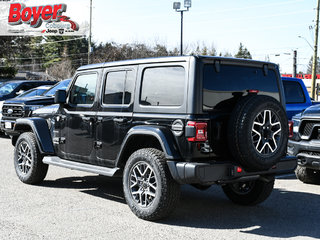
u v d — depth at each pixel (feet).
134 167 16.94
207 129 15.60
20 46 178.09
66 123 21.36
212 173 15.23
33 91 45.24
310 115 22.65
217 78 16.25
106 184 23.76
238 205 19.76
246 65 17.28
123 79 18.57
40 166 22.53
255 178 16.48
